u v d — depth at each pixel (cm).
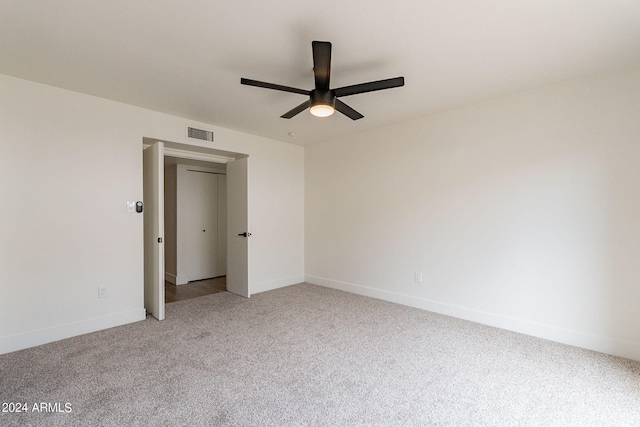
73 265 280
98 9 170
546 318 274
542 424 163
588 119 254
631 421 165
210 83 267
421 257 360
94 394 187
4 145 248
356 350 249
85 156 288
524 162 286
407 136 373
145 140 343
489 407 176
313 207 491
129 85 271
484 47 209
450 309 336
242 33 194
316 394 189
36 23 182
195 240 530
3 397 184
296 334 283
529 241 283
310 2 165
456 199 331
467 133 322
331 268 464
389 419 166
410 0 162
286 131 416
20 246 254
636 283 234
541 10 170
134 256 319
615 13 172
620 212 240
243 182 419
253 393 189
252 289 432
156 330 293
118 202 308
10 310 249
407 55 220
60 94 275
